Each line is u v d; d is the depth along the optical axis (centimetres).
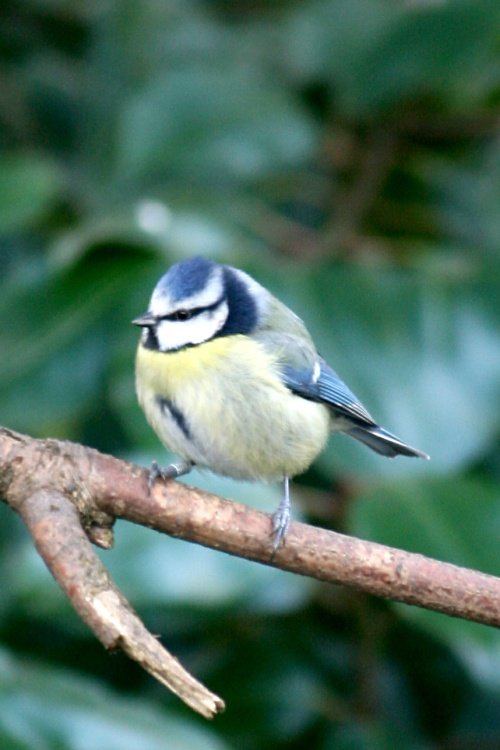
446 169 344
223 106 341
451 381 332
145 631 312
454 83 339
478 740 334
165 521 316
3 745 321
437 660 334
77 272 334
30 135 347
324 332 333
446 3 340
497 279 335
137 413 329
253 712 331
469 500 328
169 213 337
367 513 327
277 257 340
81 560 313
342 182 344
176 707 331
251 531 316
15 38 349
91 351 332
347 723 331
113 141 344
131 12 346
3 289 334
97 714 323
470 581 316
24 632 333
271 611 329
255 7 352
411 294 334
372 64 340
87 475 316
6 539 334
